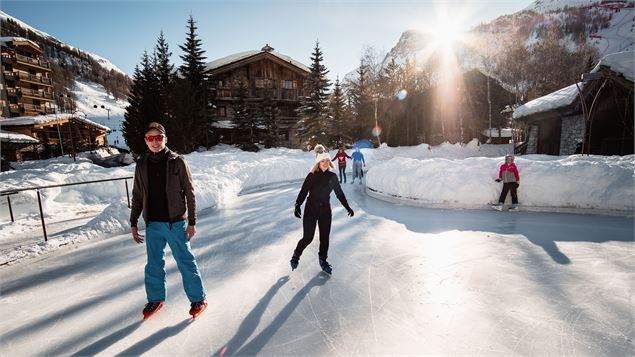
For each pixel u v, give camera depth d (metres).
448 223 6.01
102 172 10.95
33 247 4.79
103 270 4.16
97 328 2.78
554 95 16.64
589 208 6.52
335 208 7.82
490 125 30.97
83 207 8.57
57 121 34.25
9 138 29.09
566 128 15.52
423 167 8.37
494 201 7.25
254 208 8.11
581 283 3.35
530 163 7.46
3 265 4.29
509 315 2.77
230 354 2.37
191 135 27.88
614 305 2.89
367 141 37.84
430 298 3.13
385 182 9.06
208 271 4.00
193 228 2.91
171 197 2.81
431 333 2.55
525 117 17.42
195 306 2.91
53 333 2.73
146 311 2.93
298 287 3.48
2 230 6.08
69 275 4.00
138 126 30.47
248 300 3.21
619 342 2.37
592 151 14.05
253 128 31.62
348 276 3.74
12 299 3.37
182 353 2.40
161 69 35.19
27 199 8.34
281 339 2.54
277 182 14.16
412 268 3.90
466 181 7.54
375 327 2.67
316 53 35.25
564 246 4.51
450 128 32.34
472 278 3.54
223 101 34.75
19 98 40.97
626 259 3.99
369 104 39.12
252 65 35.72
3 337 2.68
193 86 30.42
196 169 12.12
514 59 47.91
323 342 2.48
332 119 35.47
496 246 4.59
